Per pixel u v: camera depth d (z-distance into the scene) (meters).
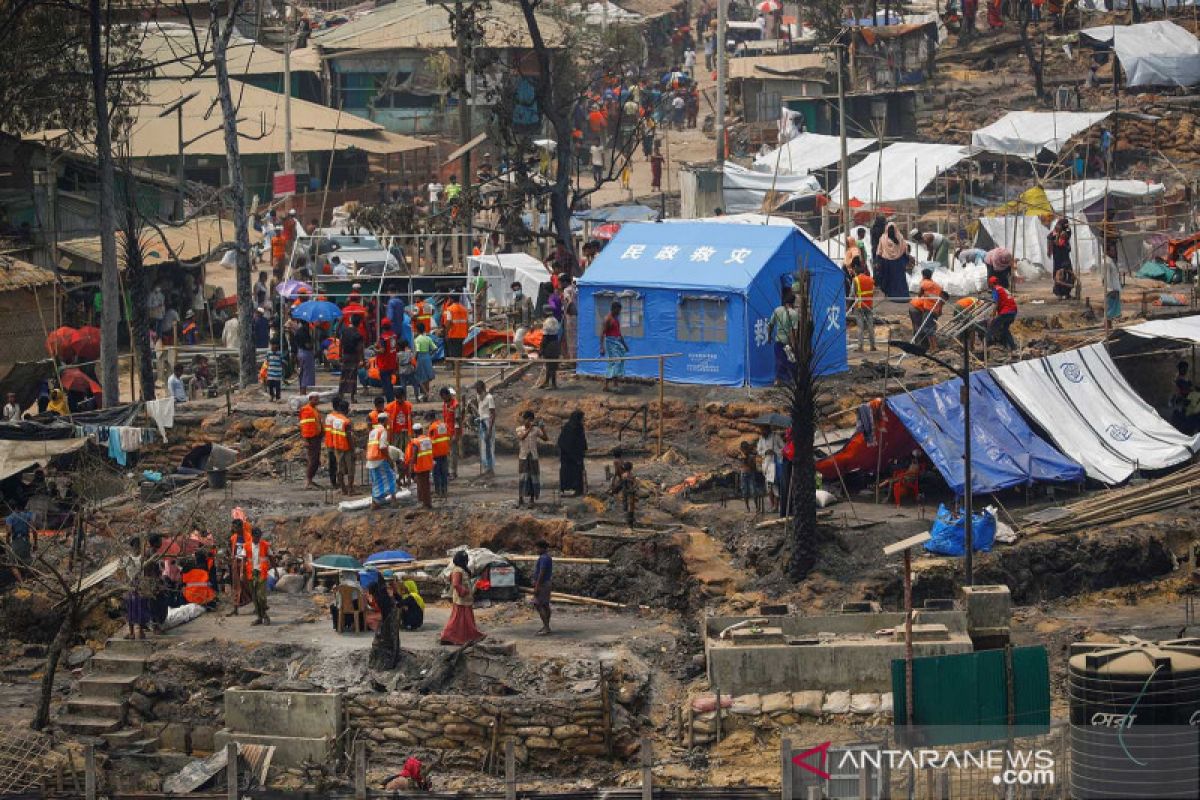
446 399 136.88
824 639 110.38
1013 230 193.38
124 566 118.25
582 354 154.00
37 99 176.88
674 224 154.75
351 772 106.19
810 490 119.94
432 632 116.94
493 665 111.31
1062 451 136.25
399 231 194.50
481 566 123.69
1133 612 120.94
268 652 115.12
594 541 125.00
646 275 150.25
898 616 112.25
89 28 175.00
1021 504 133.12
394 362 148.75
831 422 141.25
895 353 156.75
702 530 126.12
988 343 154.75
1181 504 131.62
